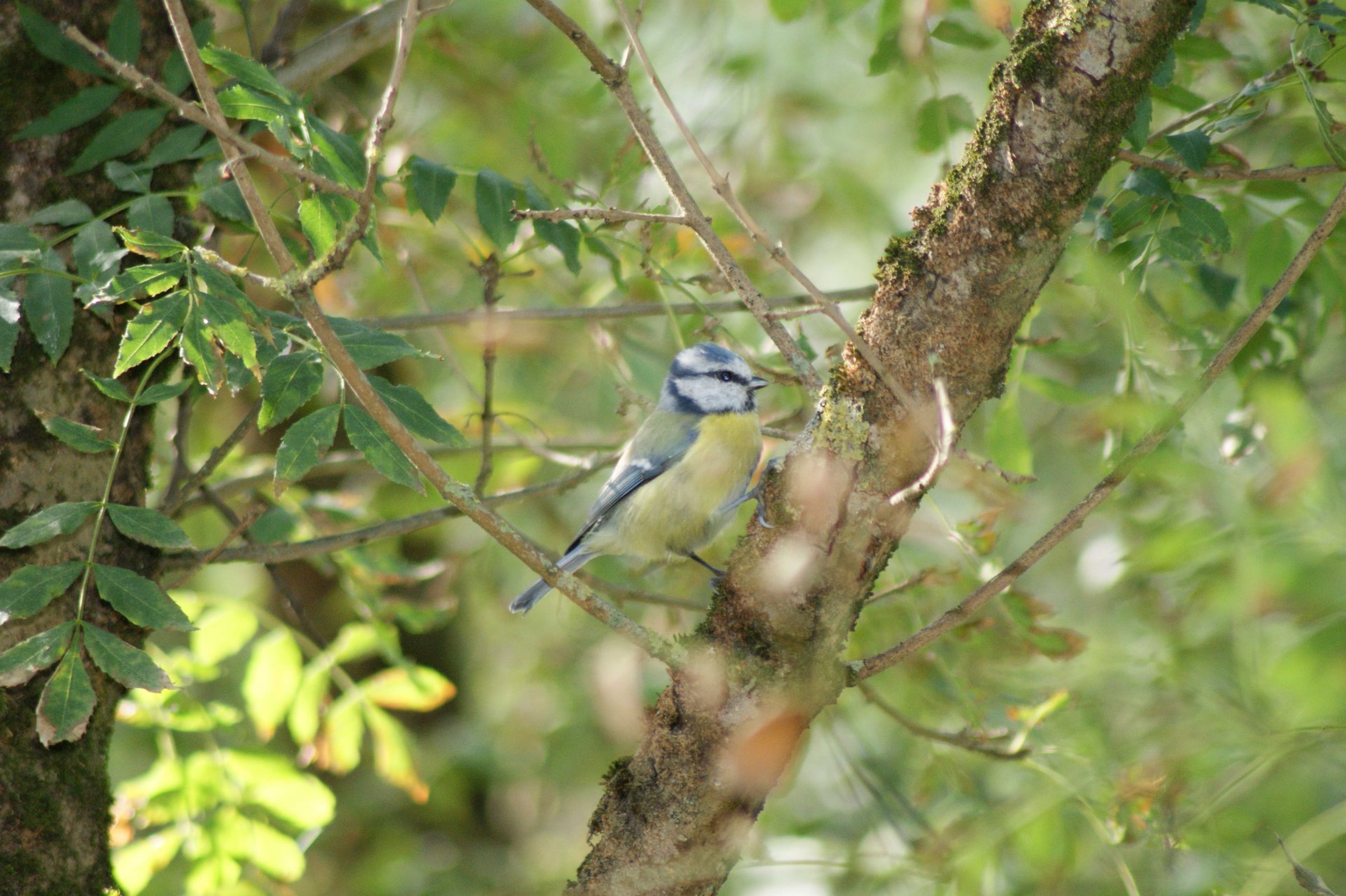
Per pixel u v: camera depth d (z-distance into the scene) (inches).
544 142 428.8
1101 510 318.0
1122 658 311.4
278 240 178.9
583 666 454.0
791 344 226.8
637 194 375.6
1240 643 251.1
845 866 302.5
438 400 491.5
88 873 234.2
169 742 323.0
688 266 397.7
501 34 451.8
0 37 241.9
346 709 349.1
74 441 203.0
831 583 191.8
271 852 315.6
